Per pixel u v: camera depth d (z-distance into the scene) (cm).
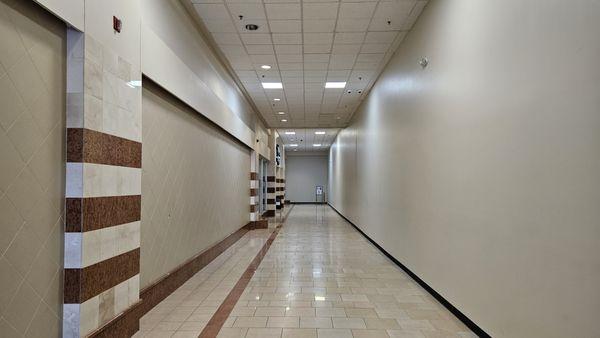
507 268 291
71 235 262
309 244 928
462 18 381
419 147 534
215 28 583
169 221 480
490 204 319
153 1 408
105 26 296
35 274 236
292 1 496
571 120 221
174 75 465
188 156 554
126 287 327
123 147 322
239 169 1013
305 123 1555
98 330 279
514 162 282
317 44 650
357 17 544
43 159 244
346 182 1586
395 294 491
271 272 618
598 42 201
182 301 454
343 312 418
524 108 269
